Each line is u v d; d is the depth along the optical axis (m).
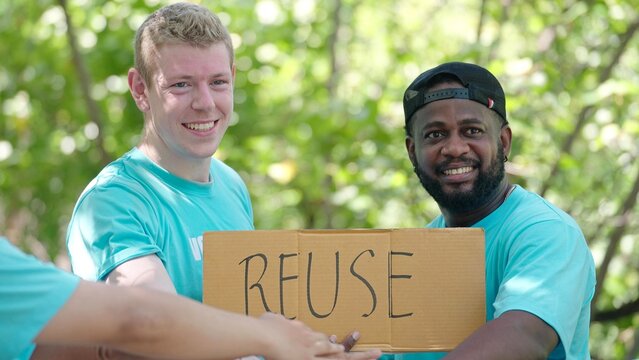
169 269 3.11
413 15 8.37
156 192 3.18
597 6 6.64
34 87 7.62
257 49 7.14
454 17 8.24
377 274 2.84
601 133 6.28
